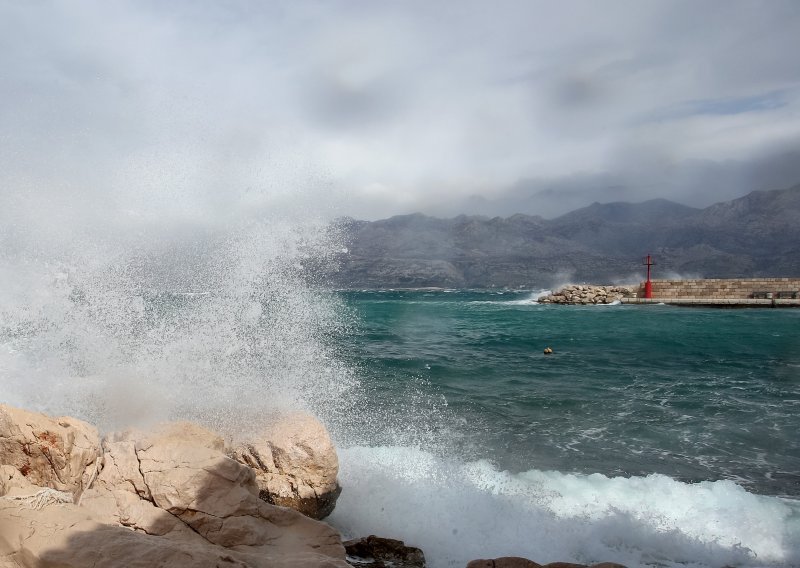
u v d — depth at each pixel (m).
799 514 5.98
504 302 54.34
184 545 3.38
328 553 3.93
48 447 3.81
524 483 6.71
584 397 11.55
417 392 11.78
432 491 6.24
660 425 9.45
